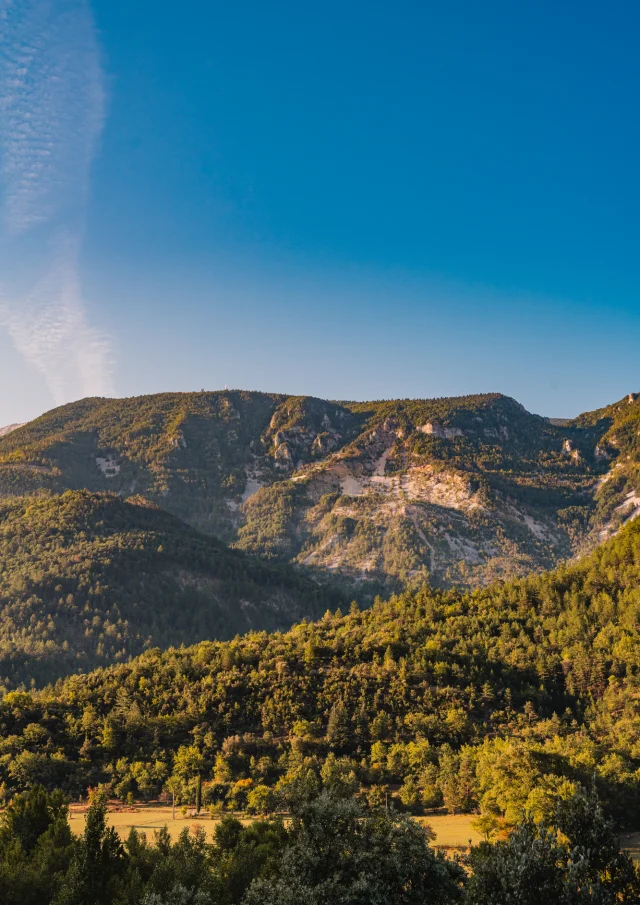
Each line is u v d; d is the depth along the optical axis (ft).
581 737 388.78
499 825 273.33
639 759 354.95
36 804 232.53
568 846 148.36
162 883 182.50
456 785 354.54
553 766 306.35
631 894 138.10
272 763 421.18
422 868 143.84
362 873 137.49
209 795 385.50
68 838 218.59
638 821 296.10
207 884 178.50
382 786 371.76
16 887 181.27
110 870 189.16
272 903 135.23
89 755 452.76
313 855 145.48
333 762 386.73
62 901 172.86
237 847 193.88
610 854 142.72
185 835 216.74
